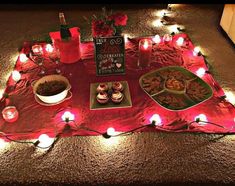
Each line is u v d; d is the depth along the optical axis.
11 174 0.97
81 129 1.10
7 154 1.04
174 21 1.95
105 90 1.21
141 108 1.18
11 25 1.99
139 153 1.04
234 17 1.63
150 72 1.32
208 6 2.20
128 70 1.39
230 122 1.12
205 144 1.06
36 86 1.20
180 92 1.21
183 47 1.54
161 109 1.17
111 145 1.06
